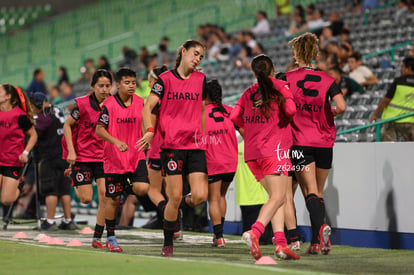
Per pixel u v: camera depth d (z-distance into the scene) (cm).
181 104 1177
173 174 1174
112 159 1310
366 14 3303
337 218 1484
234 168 1465
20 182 1848
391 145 1399
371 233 1424
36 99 1920
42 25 5934
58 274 905
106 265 995
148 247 1433
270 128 1137
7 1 6162
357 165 1452
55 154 1927
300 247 1403
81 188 1529
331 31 3031
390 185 1397
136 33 4694
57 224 2161
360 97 2188
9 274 909
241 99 1171
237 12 4681
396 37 3012
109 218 1320
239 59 3197
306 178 1259
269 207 1113
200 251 1338
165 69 1560
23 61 5603
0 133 1617
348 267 1056
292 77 1265
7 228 1988
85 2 6028
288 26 3788
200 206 1897
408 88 1769
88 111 1508
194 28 4794
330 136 1266
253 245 1084
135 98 1340
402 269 1038
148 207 1923
